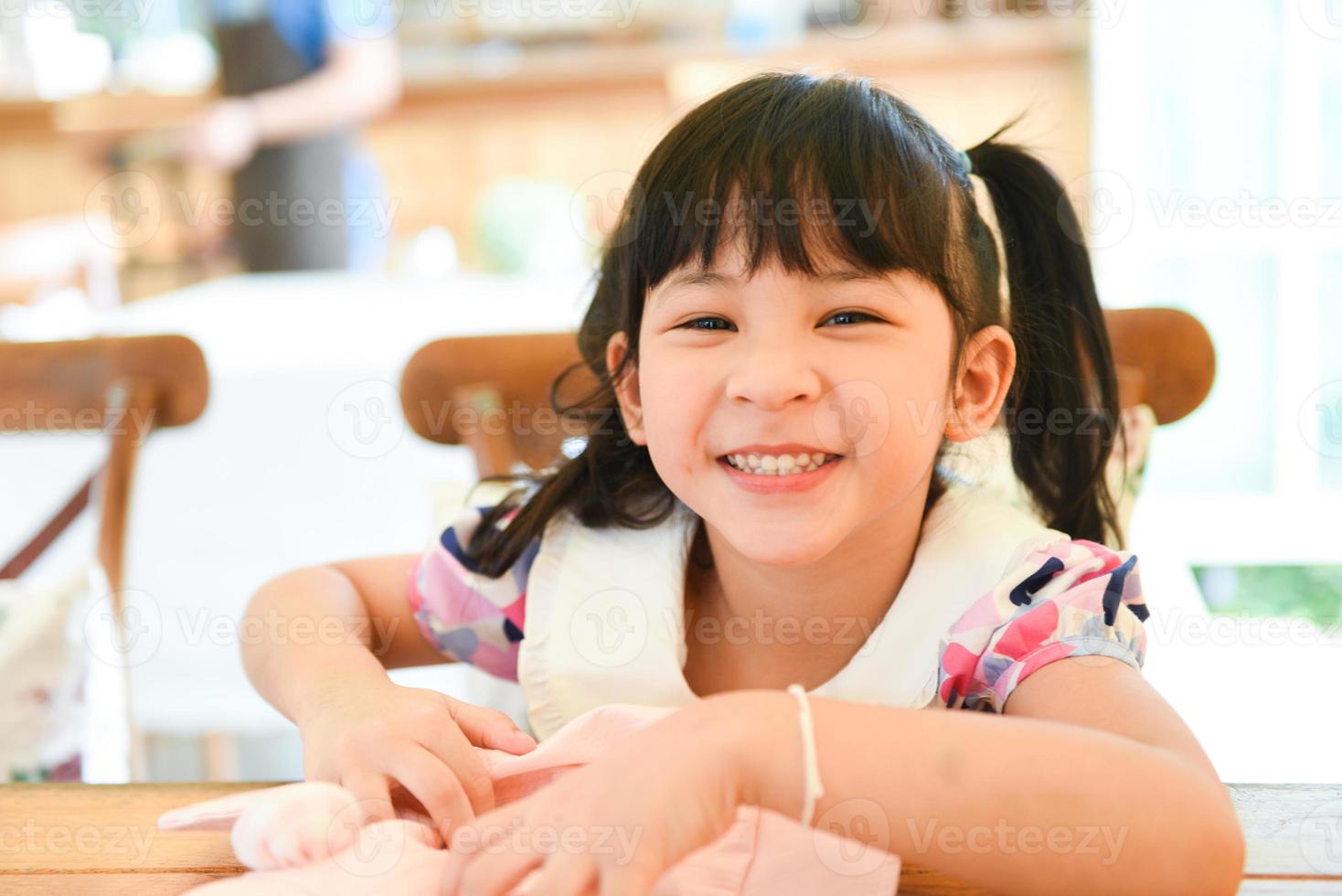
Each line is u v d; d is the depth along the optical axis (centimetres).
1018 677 60
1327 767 77
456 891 46
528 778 57
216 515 209
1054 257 79
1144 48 246
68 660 107
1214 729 83
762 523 59
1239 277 237
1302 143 241
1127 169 249
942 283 62
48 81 355
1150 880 46
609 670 71
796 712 48
